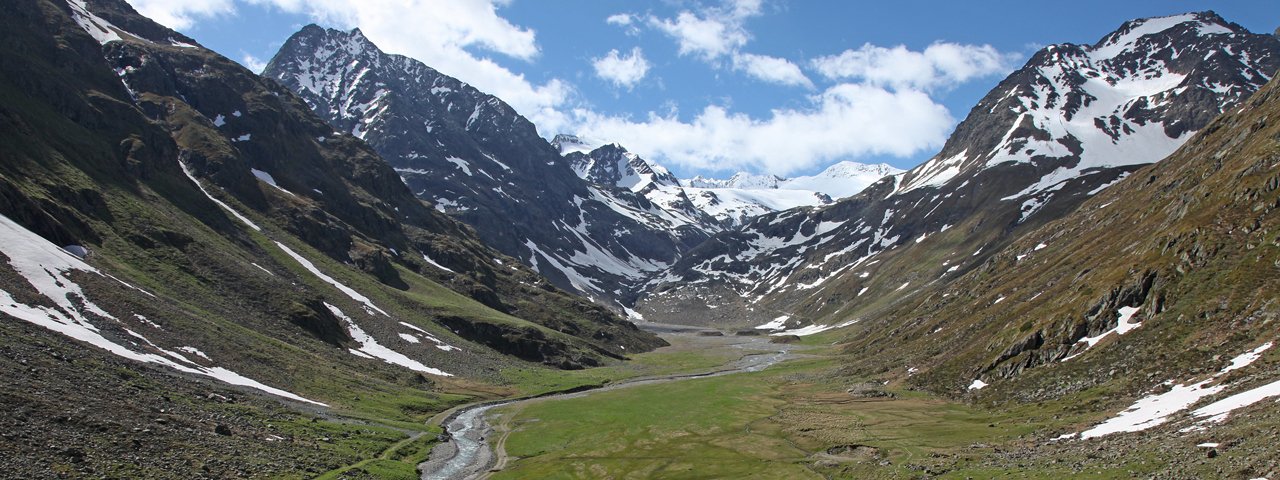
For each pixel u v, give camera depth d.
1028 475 54.56
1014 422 79.75
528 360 188.00
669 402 128.75
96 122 181.38
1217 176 120.62
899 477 65.00
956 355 123.25
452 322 189.62
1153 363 80.12
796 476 74.31
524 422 113.19
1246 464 41.56
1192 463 45.47
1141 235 128.00
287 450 74.38
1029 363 100.06
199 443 68.31
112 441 62.12
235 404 85.00
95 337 90.06
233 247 168.25
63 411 63.56
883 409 101.94
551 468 84.56
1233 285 85.38
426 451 90.31
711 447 91.62
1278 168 101.00
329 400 105.25
